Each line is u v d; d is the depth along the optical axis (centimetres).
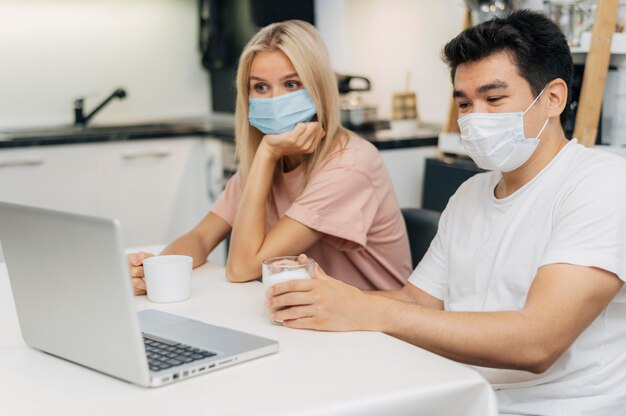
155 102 457
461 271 159
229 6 434
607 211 135
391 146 318
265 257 176
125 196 390
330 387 108
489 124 147
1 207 122
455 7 345
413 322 131
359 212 189
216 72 461
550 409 141
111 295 108
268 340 123
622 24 244
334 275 203
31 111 425
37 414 103
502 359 129
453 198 169
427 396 107
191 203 406
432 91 365
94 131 402
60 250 114
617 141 248
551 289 132
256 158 186
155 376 109
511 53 144
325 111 192
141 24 446
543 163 150
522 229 148
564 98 148
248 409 101
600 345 142
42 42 423
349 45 420
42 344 126
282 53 188
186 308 152
